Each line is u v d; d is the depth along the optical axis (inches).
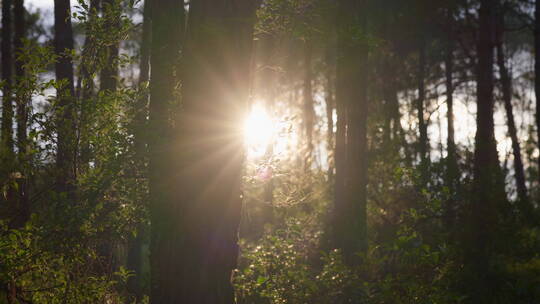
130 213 269.9
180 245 226.7
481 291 367.2
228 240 229.3
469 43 999.0
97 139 262.1
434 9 893.8
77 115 263.6
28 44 260.1
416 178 380.5
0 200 260.2
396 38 936.9
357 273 328.5
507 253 409.4
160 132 255.1
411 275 293.4
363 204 387.9
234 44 226.5
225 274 228.5
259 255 341.4
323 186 579.5
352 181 387.9
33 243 242.5
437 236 366.6
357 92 390.6
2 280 239.0
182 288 224.7
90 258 282.7
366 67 392.5
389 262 338.6
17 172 254.7
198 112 228.1
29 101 259.9
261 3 317.7
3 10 552.4
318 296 316.5
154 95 269.9
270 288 318.3
